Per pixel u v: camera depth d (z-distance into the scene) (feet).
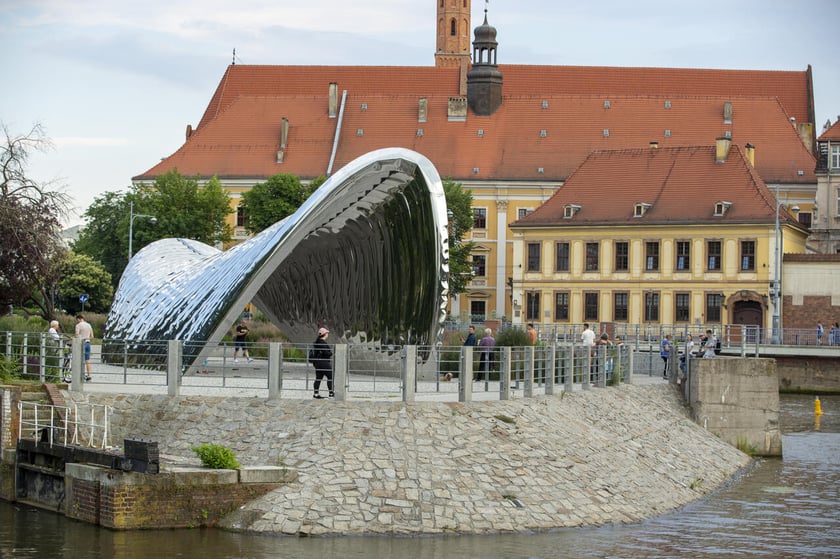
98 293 396.98
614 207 393.70
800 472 162.91
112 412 124.06
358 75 522.47
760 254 373.61
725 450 170.91
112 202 453.17
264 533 103.86
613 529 113.70
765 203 376.68
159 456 110.11
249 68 530.27
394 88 519.19
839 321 364.99
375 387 138.00
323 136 484.74
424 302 161.38
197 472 106.01
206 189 424.46
